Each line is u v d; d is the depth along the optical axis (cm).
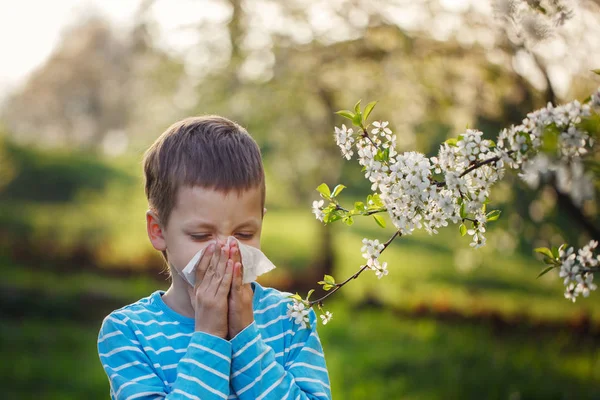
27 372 676
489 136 564
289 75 897
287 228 1691
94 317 985
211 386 142
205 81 1014
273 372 149
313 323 165
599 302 1077
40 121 2547
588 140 133
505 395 614
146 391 146
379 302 1105
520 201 552
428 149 731
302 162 1170
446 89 623
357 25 691
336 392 610
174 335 154
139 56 1084
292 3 800
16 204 1570
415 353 776
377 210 155
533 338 929
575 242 575
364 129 156
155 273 1238
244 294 151
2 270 1132
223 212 149
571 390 629
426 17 609
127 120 2083
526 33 180
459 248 909
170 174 153
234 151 155
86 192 1686
